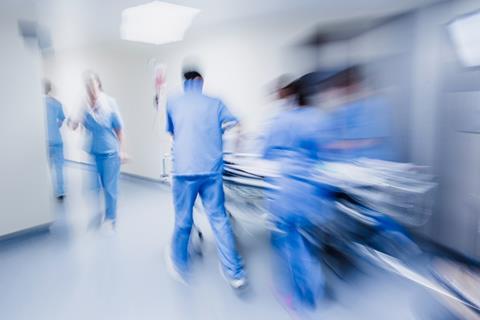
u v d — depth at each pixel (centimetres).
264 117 296
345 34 248
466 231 194
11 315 165
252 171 213
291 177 169
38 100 265
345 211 184
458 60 185
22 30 253
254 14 287
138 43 405
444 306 163
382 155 212
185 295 182
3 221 253
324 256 195
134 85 455
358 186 183
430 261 198
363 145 210
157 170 440
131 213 324
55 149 355
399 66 217
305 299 172
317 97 190
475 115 180
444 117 197
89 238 261
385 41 225
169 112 196
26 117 260
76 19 280
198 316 164
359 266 200
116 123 259
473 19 171
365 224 192
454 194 197
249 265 210
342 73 216
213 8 264
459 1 180
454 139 193
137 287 190
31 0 226
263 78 307
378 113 216
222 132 200
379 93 220
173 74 401
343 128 205
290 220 171
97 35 355
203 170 191
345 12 247
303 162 169
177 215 201
